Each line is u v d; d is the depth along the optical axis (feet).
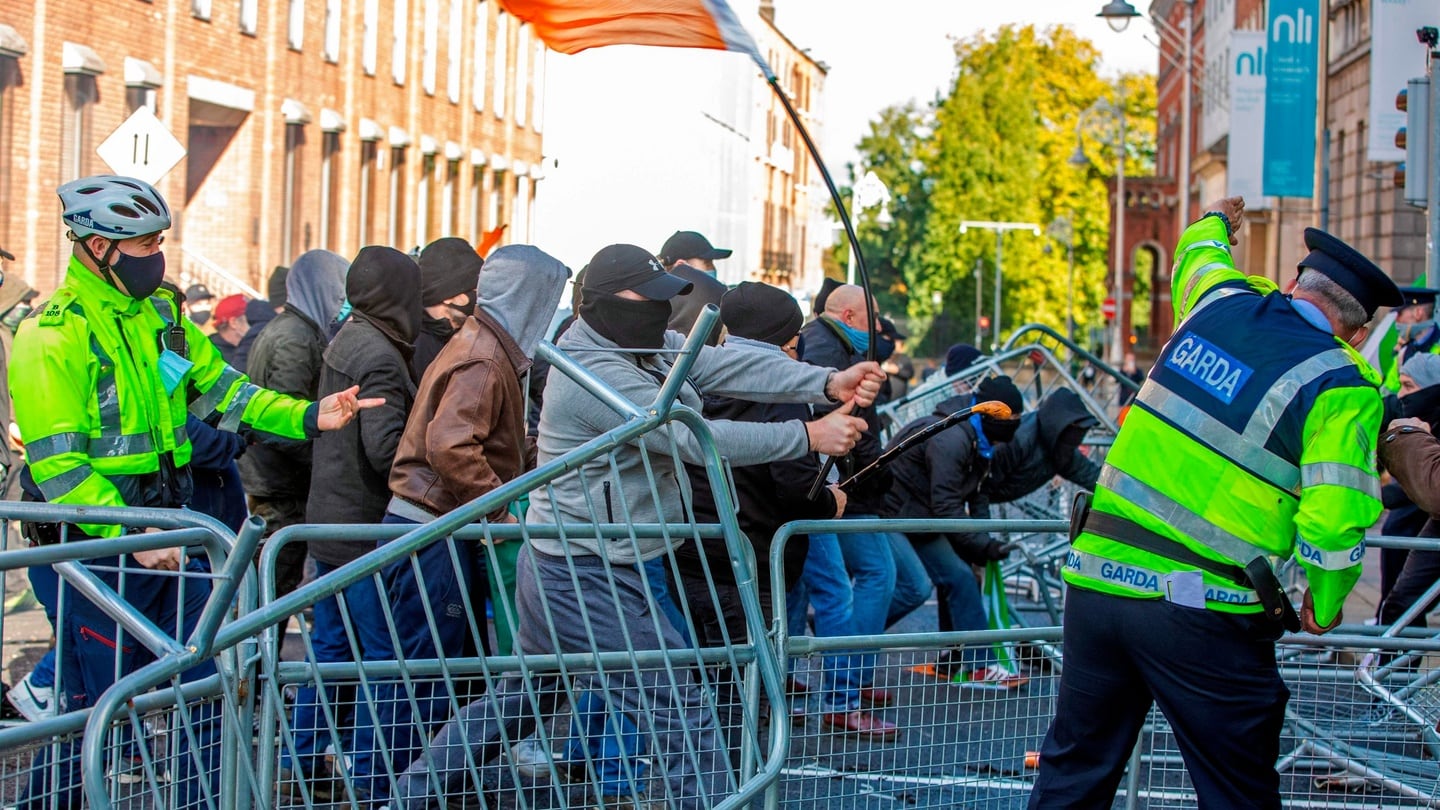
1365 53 98.02
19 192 65.92
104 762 11.46
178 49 78.02
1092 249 265.75
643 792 14.82
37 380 15.57
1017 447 27.43
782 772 15.52
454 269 22.30
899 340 35.78
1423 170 35.14
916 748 15.94
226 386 17.51
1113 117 189.37
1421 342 33.71
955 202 243.60
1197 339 14.07
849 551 23.70
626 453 15.62
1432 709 17.69
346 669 14.11
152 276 16.17
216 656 13.58
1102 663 14.24
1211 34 158.71
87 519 14.70
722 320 21.83
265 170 88.02
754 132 52.70
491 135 129.18
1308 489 13.25
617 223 39.40
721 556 18.17
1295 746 17.79
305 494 23.72
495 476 16.60
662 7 14.44
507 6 14.34
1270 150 69.82
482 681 14.70
